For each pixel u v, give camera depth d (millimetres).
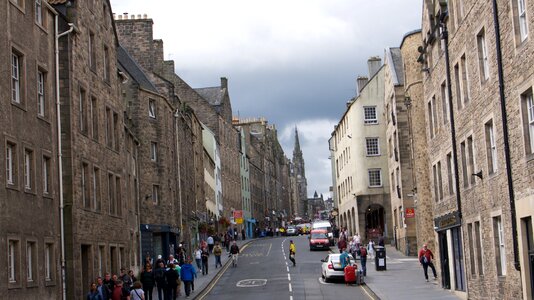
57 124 25266
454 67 27094
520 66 19125
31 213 22328
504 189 21562
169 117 46844
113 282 24953
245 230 98750
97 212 29172
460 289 29250
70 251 25656
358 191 65500
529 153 19156
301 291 33438
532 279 19609
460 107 26922
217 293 34125
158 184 43938
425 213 44531
